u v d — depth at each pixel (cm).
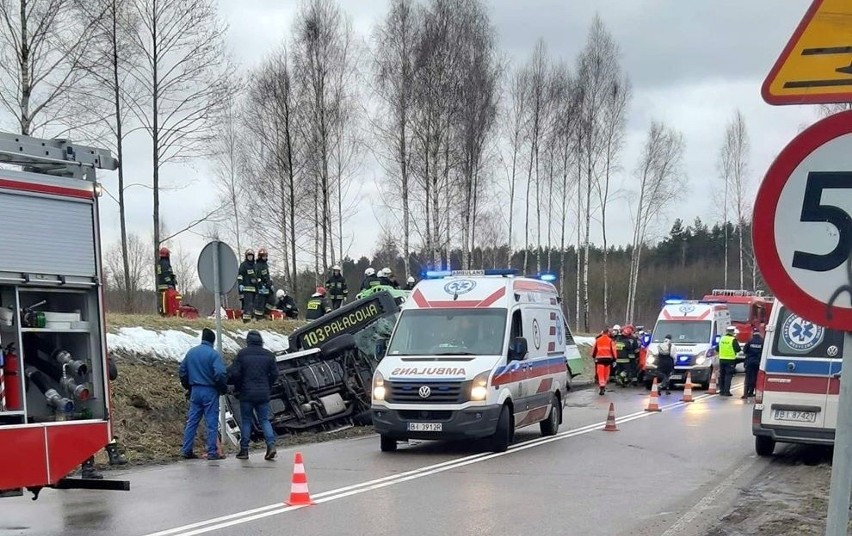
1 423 693
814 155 291
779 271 295
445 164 3569
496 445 1327
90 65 1927
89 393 750
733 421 1770
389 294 1745
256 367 1273
